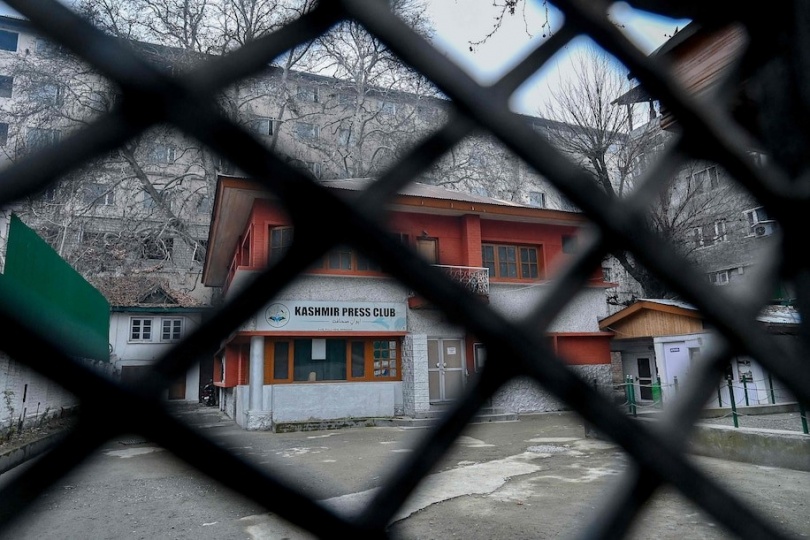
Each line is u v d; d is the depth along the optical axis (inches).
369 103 1013.2
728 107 40.4
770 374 36.4
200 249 1115.3
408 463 25.8
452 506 242.1
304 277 23.0
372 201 24.8
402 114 957.8
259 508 23.0
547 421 579.2
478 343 27.1
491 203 650.2
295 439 491.8
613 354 808.3
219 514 238.7
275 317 575.2
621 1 34.2
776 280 37.1
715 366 34.1
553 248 690.8
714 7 39.4
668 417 32.4
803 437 303.3
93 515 239.6
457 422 26.2
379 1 26.0
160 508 249.9
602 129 617.0
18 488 17.4
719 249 602.5
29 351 18.2
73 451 18.4
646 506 30.3
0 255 252.5
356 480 300.5
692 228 614.9
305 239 23.2
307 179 23.4
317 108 1015.0
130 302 969.5
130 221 1024.2
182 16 775.7
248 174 22.3
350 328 597.6
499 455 379.9
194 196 1082.1
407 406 603.5
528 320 27.7
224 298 21.9
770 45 41.5
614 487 30.8
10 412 398.6
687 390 33.4
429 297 25.6
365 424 578.6
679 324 627.5
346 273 600.4
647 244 31.7
